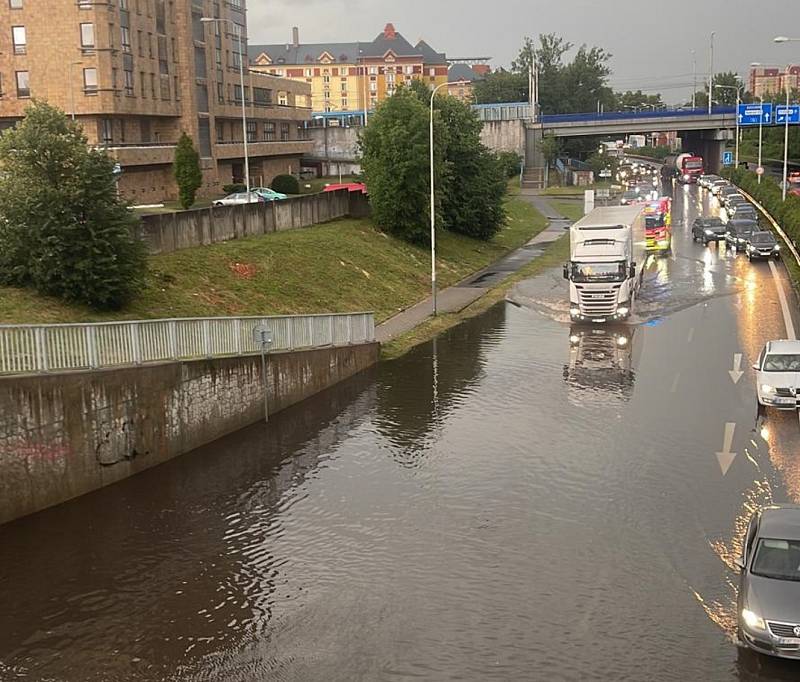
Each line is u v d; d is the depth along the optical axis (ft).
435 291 135.54
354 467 71.10
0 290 87.40
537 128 396.98
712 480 65.62
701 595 49.32
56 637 46.47
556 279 167.12
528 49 550.77
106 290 89.97
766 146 384.27
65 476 64.08
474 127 208.33
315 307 122.93
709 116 394.32
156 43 221.05
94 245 90.33
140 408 70.28
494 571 52.75
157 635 46.55
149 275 105.29
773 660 42.91
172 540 58.03
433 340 119.96
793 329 115.55
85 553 56.13
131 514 62.13
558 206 304.09
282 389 88.02
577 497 63.52
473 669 42.80
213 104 256.32
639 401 86.53
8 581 52.54
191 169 171.32
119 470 68.59
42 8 195.31
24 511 61.36
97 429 66.39
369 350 105.81
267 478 69.00
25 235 87.71
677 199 310.45
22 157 88.74
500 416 83.51
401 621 47.47
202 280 112.78
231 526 60.13
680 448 72.54
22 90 198.59
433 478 68.13
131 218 93.66
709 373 96.02
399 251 167.84
